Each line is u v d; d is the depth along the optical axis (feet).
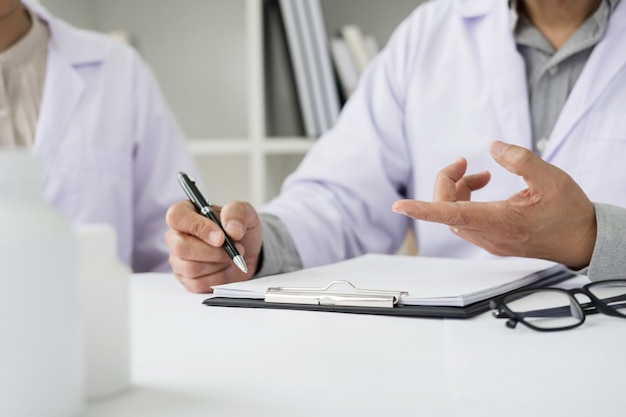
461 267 2.67
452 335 1.76
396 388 1.35
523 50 3.80
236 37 7.06
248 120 7.13
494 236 2.41
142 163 4.81
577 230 2.43
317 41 5.94
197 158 7.13
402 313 1.98
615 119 3.49
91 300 1.26
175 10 7.07
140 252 4.81
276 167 6.64
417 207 2.31
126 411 1.22
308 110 6.00
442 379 1.40
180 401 1.27
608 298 2.06
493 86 3.78
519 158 2.36
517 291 2.02
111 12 7.09
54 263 1.04
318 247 3.40
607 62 3.51
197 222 2.52
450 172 2.65
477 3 4.01
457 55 3.97
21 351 1.01
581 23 3.64
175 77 7.13
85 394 1.25
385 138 4.06
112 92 4.73
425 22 4.17
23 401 1.01
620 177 3.43
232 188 7.13
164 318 2.01
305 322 1.93
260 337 1.76
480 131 3.80
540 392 1.31
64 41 4.66
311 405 1.25
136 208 4.83
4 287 1.00
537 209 2.38
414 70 4.07
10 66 4.53
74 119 4.58
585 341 1.69
